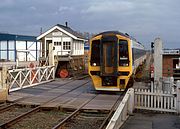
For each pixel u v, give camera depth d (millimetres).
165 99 13734
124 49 18641
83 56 36188
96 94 18391
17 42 50375
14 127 10945
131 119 11984
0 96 15375
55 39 31625
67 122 11680
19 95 17359
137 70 28484
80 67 34188
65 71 29203
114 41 18453
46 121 12023
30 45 51875
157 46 17359
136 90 14359
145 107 13914
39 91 19250
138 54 29281
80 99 16359
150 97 14016
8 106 14266
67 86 22312
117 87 18688
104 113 13383
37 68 22766
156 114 13273
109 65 18500
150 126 10727
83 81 26219
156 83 17250
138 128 10344
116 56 18406
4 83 16703
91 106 14195
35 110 13633
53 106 14164
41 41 32281
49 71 25672
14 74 21594
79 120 12266
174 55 23188
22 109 14258
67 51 31391
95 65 18938
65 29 31812
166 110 13609
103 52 18578
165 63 23219
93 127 11172
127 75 18547
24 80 20297
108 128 8086
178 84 13477
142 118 12234
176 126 10812
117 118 9414
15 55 49719
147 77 30250
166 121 11719
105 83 18734
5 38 50781
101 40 18641
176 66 23172
